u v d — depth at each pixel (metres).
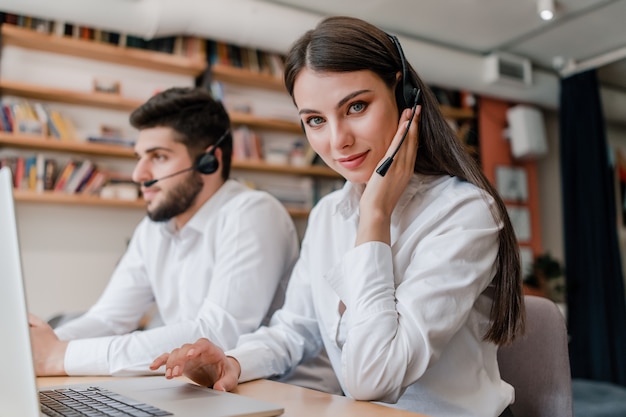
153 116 1.43
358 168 0.92
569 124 4.43
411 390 0.88
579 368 4.12
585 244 4.23
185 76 3.72
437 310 0.79
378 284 0.83
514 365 1.07
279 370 1.03
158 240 1.53
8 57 3.23
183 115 1.44
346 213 1.06
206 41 3.66
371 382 0.77
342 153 0.91
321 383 1.28
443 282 0.81
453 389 0.88
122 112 3.52
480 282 0.85
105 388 0.77
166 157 1.45
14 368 0.53
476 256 0.85
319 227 1.12
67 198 3.15
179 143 1.44
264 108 3.97
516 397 1.06
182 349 0.82
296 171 3.89
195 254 1.46
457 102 4.59
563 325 1.04
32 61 3.28
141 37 3.45
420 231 0.91
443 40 4.11
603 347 4.02
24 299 0.53
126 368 1.01
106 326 1.48
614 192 4.77
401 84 0.94
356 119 0.90
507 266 0.90
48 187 3.14
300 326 1.11
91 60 3.44
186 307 1.44
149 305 1.60
